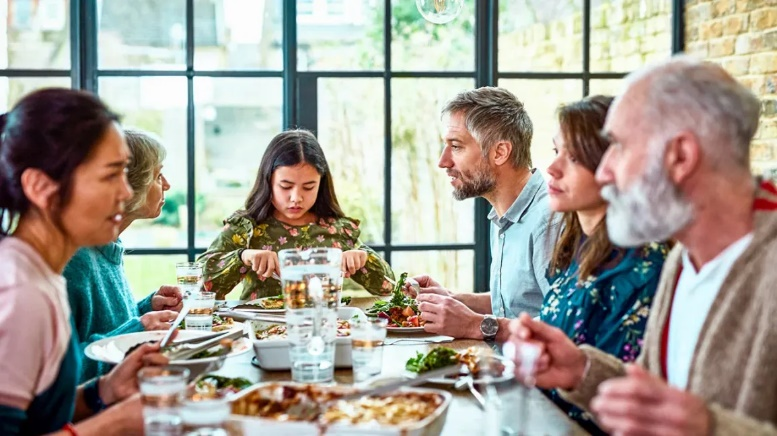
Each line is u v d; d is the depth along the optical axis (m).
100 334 2.37
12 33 4.16
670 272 1.60
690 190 1.41
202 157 4.30
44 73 4.18
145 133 2.70
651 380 1.22
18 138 1.54
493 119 2.87
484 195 2.97
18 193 1.54
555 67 4.38
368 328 1.89
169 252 4.30
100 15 4.20
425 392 1.57
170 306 2.81
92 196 1.56
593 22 4.38
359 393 1.56
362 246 3.49
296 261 1.84
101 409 1.78
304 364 1.85
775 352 1.32
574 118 2.02
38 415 1.52
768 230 1.38
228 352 1.98
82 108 1.57
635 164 1.43
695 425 1.19
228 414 1.32
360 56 4.32
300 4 4.26
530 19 4.35
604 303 1.94
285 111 4.30
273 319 2.43
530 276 2.80
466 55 4.37
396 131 4.37
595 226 2.04
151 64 4.24
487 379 1.61
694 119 1.39
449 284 4.45
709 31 4.28
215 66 4.27
